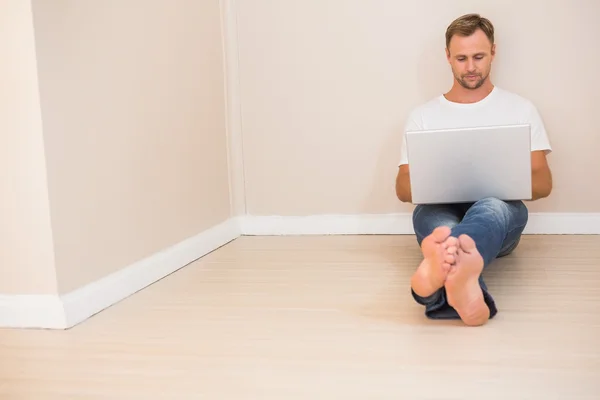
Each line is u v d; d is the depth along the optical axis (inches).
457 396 52.2
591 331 66.2
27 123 70.9
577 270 89.8
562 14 109.2
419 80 114.5
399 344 64.6
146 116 92.0
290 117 119.8
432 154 75.7
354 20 115.5
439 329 68.7
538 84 111.3
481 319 68.3
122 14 85.7
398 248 107.3
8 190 72.7
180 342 67.6
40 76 70.2
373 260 100.0
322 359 61.4
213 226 114.6
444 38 112.7
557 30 109.7
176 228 100.7
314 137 119.5
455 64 95.5
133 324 74.3
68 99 74.9
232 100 121.3
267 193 122.5
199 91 109.3
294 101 119.3
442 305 71.5
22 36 69.5
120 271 85.4
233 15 119.3
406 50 114.4
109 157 83.0
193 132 106.9
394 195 118.0
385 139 117.0
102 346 67.3
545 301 76.7
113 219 84.0
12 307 74.5
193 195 106.7
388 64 115.3
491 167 74.9
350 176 119.1
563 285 83.0
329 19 116.3
